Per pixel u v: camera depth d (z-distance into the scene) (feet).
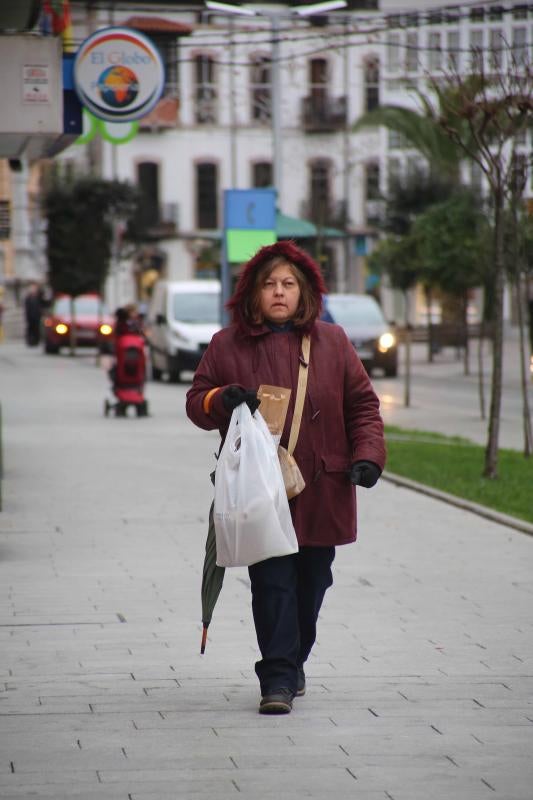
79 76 73.51
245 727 31.60
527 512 66.59
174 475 83.46
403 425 122.42
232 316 34.27
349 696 34.53
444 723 31.94
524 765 28.66
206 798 26.48
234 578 51.19
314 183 384.68
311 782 27.50
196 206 393.29
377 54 297.94
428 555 55.52
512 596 47.44
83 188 245.04
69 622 43.47
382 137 356.79
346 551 56.54
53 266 246.27
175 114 385.50
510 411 136.05
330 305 196.24
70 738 30.68
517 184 90.63
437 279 204.64
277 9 136.67
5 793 26.73
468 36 175.01
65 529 62.54
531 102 78.23
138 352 126.93
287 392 33.17
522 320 93.97
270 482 32.48
